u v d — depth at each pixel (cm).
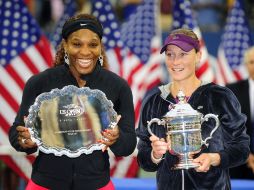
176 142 1078
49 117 1084
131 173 1892
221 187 1093
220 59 2156
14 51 1848
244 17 2155
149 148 1127
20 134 1064
